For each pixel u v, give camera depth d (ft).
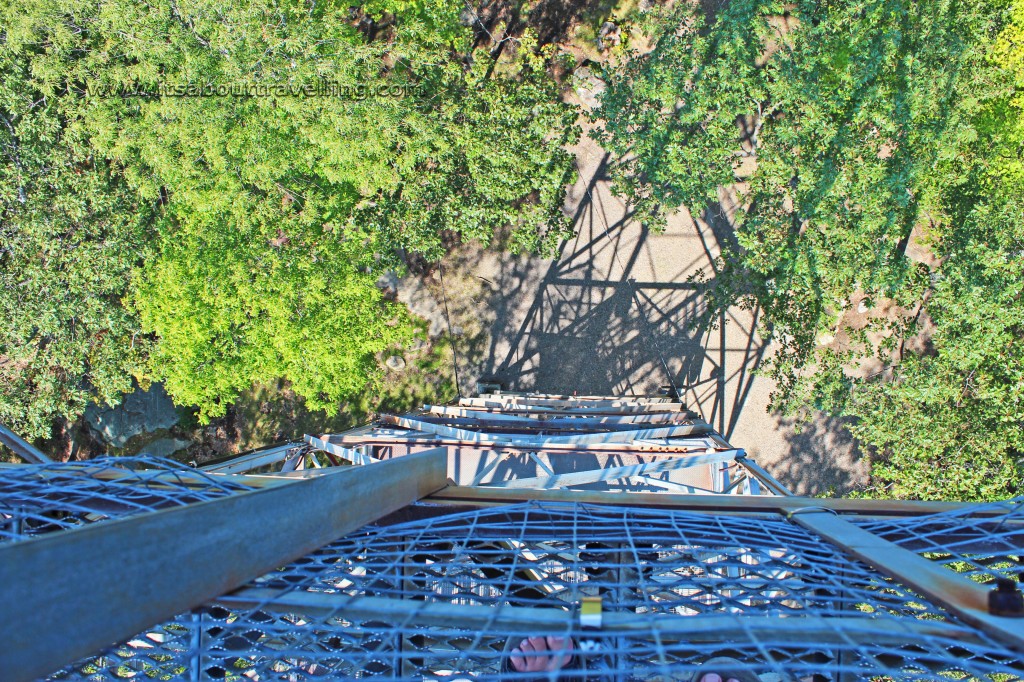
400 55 38.65
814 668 13.09
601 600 13.23
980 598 11.41
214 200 37.37
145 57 37.99
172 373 41.86
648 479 36.50
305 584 14.26
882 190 36.35
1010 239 36.09
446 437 38.47
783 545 16.28
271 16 38.52
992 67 38.73
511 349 58.70
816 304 41.93
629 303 58.13
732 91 39.45
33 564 7.94
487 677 10.41
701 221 57.21
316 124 37.04
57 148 41.68
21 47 37.93
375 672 16.30
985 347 36.22
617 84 43.16
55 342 43.55
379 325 43.93
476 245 58.54
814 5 38.01
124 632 9.26
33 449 23.48
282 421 58.75
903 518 18.10
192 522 10.61
